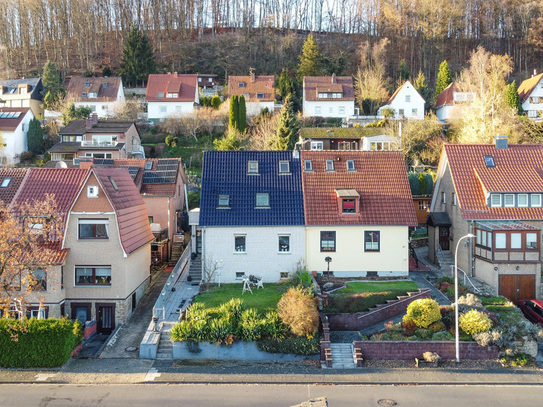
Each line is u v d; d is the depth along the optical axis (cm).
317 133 6562
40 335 2462
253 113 7438
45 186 3206
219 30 12638
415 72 10556
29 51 10975
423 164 6056
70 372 2417
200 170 6362
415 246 4400
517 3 11075
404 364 2509
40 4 11075
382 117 7575
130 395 2181
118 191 3272
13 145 6606
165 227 4250
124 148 6366
